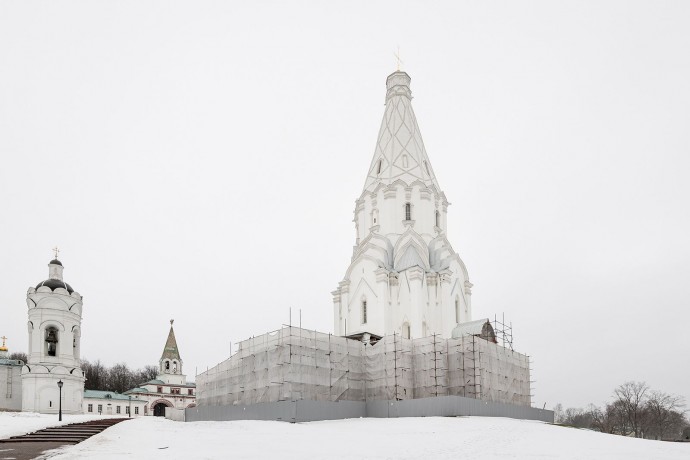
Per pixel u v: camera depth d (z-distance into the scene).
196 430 40.81
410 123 81.75
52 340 85.19
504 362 66.25
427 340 63.75
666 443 37.03
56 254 92.06
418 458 26.69
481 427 42.53
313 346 58.50
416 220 76.81
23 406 80.00
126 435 35.25
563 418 174.25
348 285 75.31
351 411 56.41
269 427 43.56
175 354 141.38
